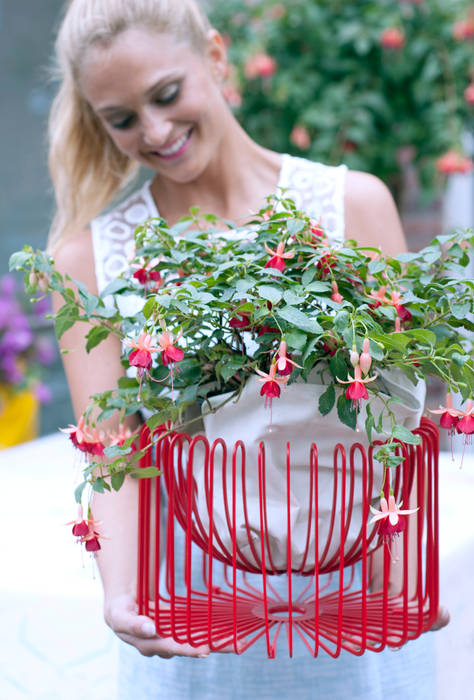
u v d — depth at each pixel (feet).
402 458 2.38
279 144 7.81
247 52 7.44
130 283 3.01
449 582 4.17
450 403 2.59
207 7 7.83
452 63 7.16
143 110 3.45
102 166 4.19
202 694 3.51
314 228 2.80
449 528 4.52
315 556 2.66
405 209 9.82
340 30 7.28
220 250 2.83
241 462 2.72
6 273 10.26
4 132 10.23
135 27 3.37
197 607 3.07
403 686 3.63
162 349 2.43
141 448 2.95
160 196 4.06
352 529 2.79
